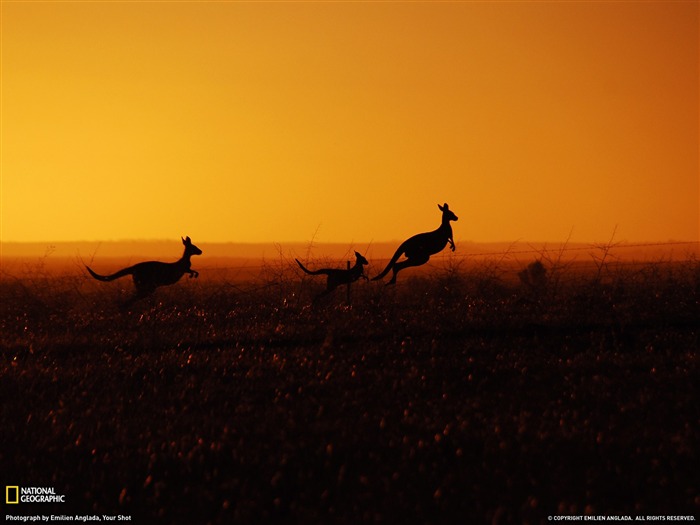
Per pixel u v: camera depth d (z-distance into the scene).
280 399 46.91
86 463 37.69
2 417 44.97
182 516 31.75
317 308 83.56
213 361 56.97
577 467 35.09
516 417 41.53
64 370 56.03
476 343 60.75
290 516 31.31
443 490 32.88
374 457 36.72
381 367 54.25
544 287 91.69
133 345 64.75
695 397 45.12
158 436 41.06
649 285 85.75
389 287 95.31
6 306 93.81
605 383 48.12
